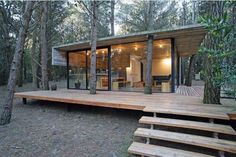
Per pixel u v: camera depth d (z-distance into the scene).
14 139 4.01
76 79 10.49
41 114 6.09
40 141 3.91
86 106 6.83
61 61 10.49
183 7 18.52
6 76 15.84
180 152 3.05
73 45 9.23
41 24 10.52
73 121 5.28
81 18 18.72
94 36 7.45
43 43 10.49
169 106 4.46
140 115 5.61
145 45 8.61
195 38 7.80
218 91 4.70
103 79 9.33
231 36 1.95
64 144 3.76
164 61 8.16
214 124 3.52
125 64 9.02
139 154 3.12
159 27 15.98
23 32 5.16
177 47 9.97
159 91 8.13
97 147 3.61
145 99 5.73
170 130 3.96
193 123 3.59
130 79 8.87
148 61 7.17
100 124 4.98
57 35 16.59
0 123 4.97
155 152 3.07
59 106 7.21
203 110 3.96
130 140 3.89
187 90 8.89
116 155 3.27
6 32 14.34
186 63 18.19
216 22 1.82
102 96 6.62
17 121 5.30
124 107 4.92
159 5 16.14
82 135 4.22
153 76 8.41
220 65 2.08
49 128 4.70
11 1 13.06
